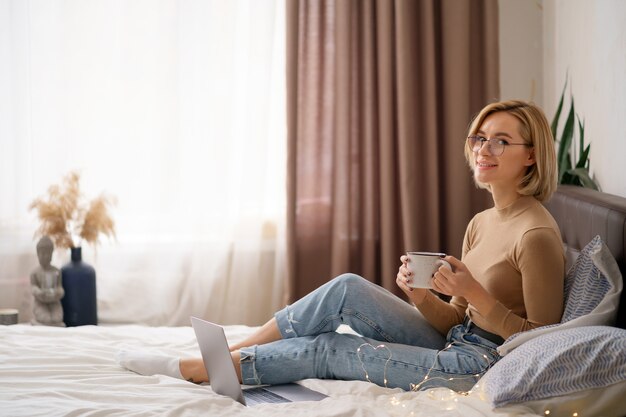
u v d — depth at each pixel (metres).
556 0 3.62
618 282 1.85
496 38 3.77
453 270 2.17
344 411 1.73
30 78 3.79
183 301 3.89
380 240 3.91
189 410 1.78
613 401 1.61
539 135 2.06
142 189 3.88
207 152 3.87
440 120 3.87
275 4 3.83
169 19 3.82
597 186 2.97
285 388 2.09
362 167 3.89
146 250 3.89
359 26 3.87
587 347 1.64
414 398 1.87
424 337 2.19
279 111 3.94
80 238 3.74
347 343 2.10
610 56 2.76
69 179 3.70
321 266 3.96
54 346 2.42
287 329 2.19
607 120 2.82
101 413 1.74
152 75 3.85
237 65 3.90
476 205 3.84
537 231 1.96
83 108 3.86
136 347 2.49
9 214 3.80
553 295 1.93
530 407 1.67
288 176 3.81
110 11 3.85
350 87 3.83
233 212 3.93
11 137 3.79
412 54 3.79
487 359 1.98
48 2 3.82
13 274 3.80
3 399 1.86
